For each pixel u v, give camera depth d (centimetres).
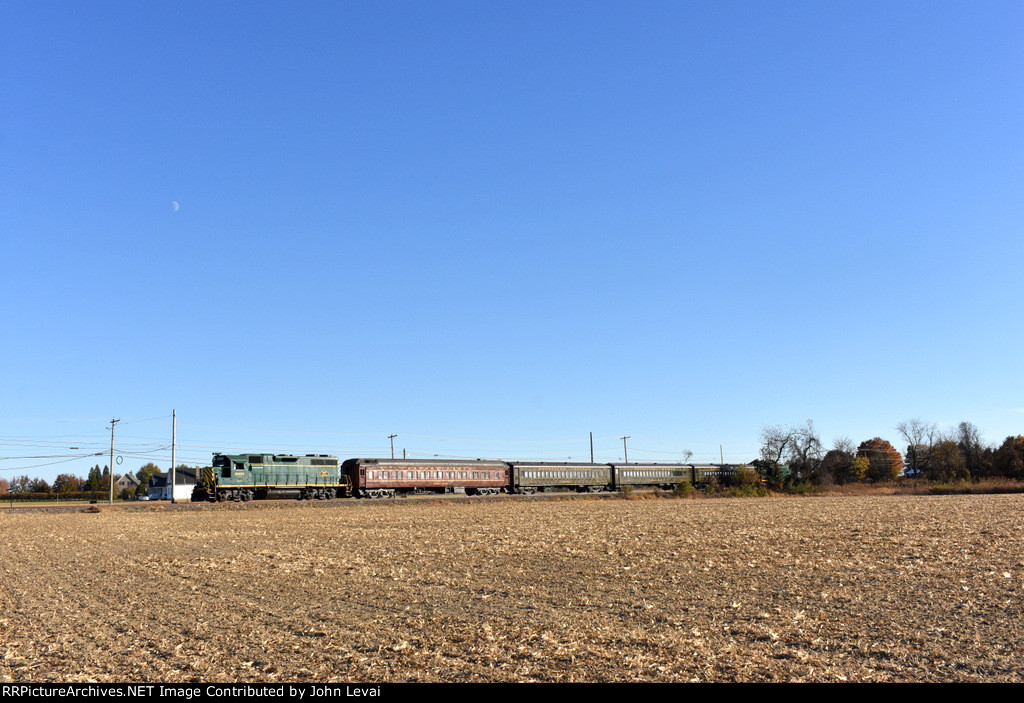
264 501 7250
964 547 2619
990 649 1306
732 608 1689
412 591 2025
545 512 5328
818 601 1741
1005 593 1780
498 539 3269
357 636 1505
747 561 2386
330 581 2222
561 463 9550
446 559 2642
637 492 9144
